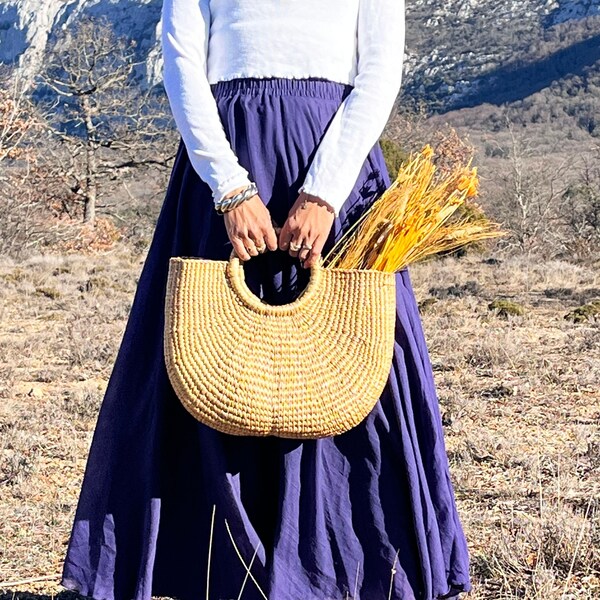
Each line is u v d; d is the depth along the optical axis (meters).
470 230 2.61
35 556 3.88
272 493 2.56
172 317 2.38
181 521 2.60
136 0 96.94
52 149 34.44
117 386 2.63
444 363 8.66
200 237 2.59
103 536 2.61
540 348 9.58
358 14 2.58
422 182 2.52
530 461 5.11
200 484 2.58
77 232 30.52
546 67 88.94
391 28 2.56
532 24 99.81
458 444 5.64
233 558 2.53
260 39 2.54
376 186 2.63
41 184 33.31
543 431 6.10
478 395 7.24
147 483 2.56
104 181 37.41
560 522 3.73
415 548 2.54
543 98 81.38
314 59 2.54
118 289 17.48
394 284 2.46
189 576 2.59
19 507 4.57
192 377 2.36
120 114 35.59
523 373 8.12
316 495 2.51
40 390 7.66
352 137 2.46
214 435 2.50
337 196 2.42
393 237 2.49
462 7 106.00
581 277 18.14
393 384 2.53
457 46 98.31
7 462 5.34
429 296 15.34
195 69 2.54
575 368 8.20
